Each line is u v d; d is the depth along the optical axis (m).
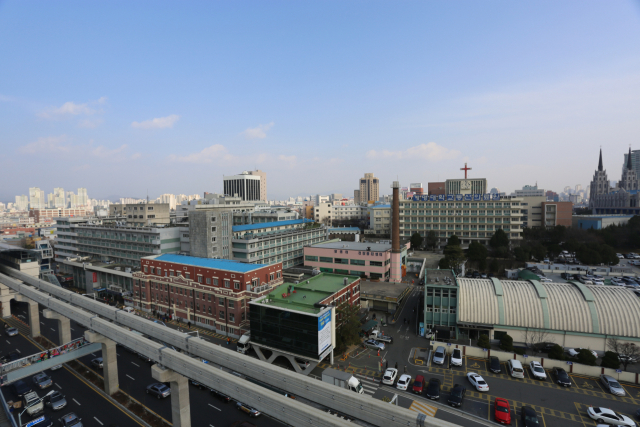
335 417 28.91
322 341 56.75
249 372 39.59
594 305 64.94
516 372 55.25
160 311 87.62
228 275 73.56
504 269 124.81
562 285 71.75
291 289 71.19
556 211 199.88
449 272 83.62
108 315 59.44
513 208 171.12
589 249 129.38
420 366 59.66
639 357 57.19
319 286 75.12
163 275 86.62
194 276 79.81
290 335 58.12
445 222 181.12
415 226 187.12
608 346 61.69
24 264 93.38
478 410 47.06
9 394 53.72
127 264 113.81
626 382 52.84
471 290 71.75
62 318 70.00
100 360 62.06
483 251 127.94
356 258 108.50
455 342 68.38
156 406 49.84
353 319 66.50
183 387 43.47
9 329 79.75
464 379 55.12
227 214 106.88
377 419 29.89
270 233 130.38
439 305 71.88
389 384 53.53
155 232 105.31
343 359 62.81
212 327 76.81
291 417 30.83
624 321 61.88
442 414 46.34
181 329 77.94
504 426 43.81
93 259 124.06
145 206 137.88
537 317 66.19
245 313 72.25
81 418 47.25
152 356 43.69
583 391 51.19
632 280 103.94
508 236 170.75
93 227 124.81
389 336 71.81
